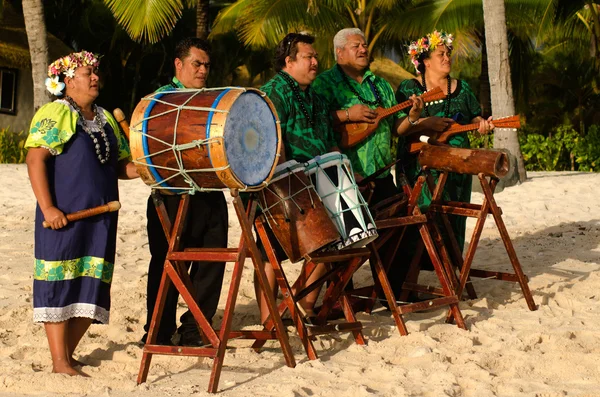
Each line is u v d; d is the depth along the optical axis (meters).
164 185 5.64
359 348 6.37
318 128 6.68
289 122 6.54
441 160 7.29
